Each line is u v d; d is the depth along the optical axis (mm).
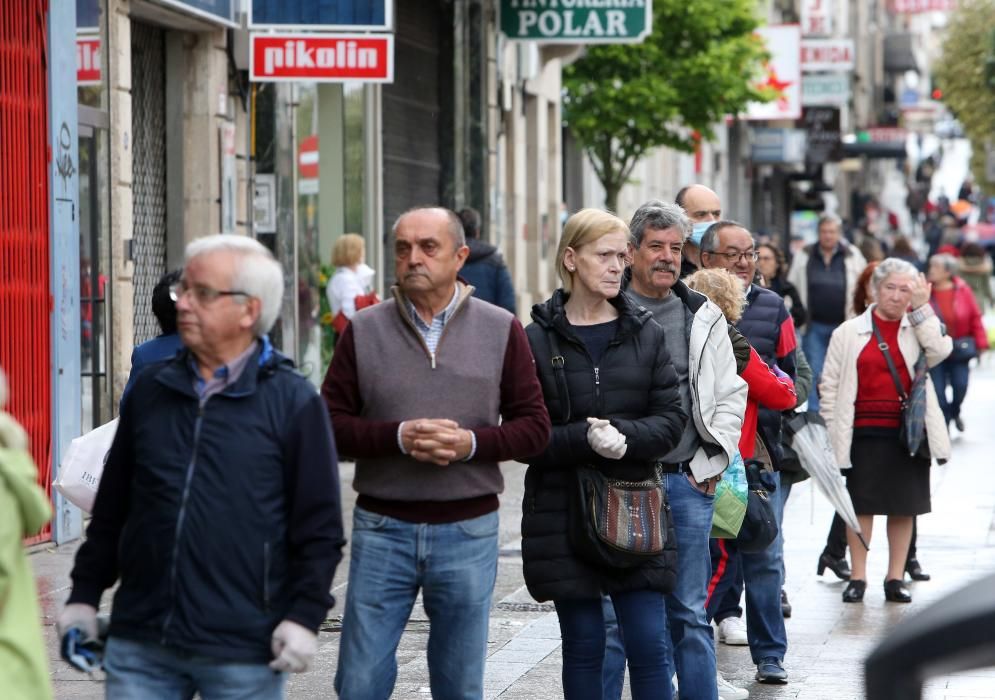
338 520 12148
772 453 21688
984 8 137125
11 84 28969
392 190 55281
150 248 37750
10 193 28938
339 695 14992
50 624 23844
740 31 81812
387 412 14656
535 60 68125
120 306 33906
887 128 190750
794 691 21250
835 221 45594
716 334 18250
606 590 16391
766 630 21703
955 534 34469
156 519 11977
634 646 16500
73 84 30969
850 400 27359
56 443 30344
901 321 27453
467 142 60844
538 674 21797
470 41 60469
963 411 62906
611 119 78500
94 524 12516
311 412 12180
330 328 47594
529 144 73062
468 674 14953
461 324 14844
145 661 12141
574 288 16781
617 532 16109
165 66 38375
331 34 36062
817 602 27484
